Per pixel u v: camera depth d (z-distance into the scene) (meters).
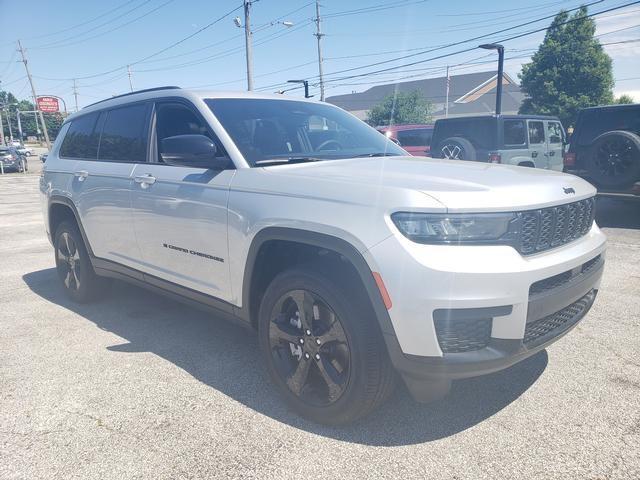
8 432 2.81
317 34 35.62
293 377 2.91
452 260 2.32
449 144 10.30
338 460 2.52
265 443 2.68
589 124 8.38
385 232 2.42
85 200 4.48
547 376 3.31
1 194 18.02
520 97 65.38
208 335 4.17
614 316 4.33
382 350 2.56
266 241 2.95
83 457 2.59
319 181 2.77
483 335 2.41
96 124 4.68
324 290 2.64
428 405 2.99
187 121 3.68
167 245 3.68
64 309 4.89
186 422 2.88
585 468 2.42
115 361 3.69
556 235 2.75
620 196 7.93
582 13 41.38
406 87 69.88
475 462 2.47
